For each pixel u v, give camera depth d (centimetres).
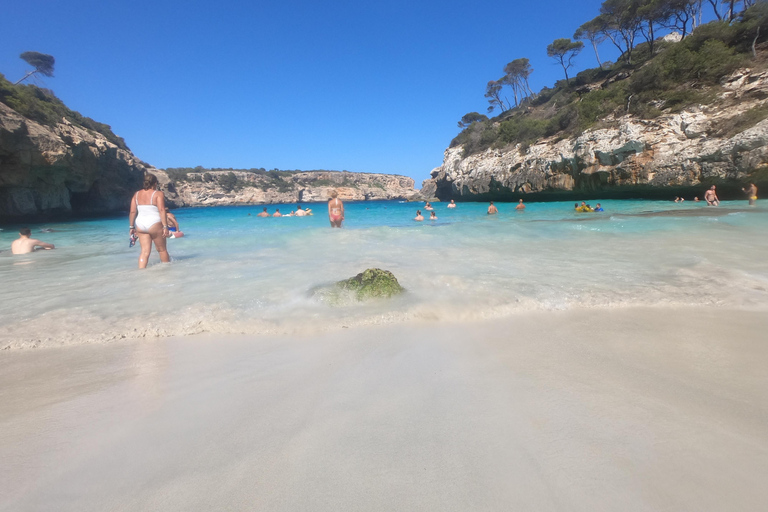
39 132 2320
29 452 155
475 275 453
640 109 2345
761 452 143
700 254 543
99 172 3331
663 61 2448
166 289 426
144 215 561
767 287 365
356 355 247
